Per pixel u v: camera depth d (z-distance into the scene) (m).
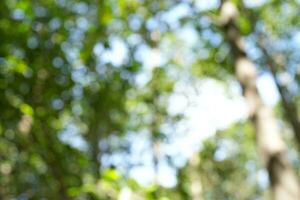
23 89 7.11
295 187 4.05
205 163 23.11
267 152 4.30
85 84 8.30
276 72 18.27
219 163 24.64
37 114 7.07
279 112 22.84
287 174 4.12
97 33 6.61
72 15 8.85
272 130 4.45
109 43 6.72
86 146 9.88
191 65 18.91
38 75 7.36
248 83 4.91
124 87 9.02
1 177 9.07
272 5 18.42
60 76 7.71
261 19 19.11
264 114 4.59
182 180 10.88
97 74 8.45
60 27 8.05
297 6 19.56
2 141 7.89
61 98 7.79
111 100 9.16
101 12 6.21
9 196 9.14
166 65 18.30
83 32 8.50
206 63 17.81
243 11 7.98
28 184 8.94
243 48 5.26
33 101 7.15
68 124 9.09
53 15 8.02
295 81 20.03
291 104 16.53
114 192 4.49
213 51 16.66
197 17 10.27
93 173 8.12
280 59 19.98
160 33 13.98
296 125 15.80
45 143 7.49
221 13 5.57
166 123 16.33
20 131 7.36
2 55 6.76
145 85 15.55
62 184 7.57
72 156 7.70
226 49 16.36
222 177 25.64
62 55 7.78
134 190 4.45
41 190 8.80
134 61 8.78
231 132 24.70
